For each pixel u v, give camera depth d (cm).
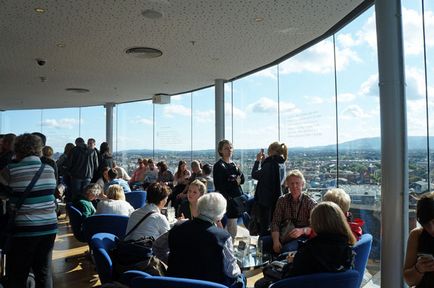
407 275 194
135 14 416
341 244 198
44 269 269
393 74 303
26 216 258
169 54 580
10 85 854
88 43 525
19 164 263
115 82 815
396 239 298
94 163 646
